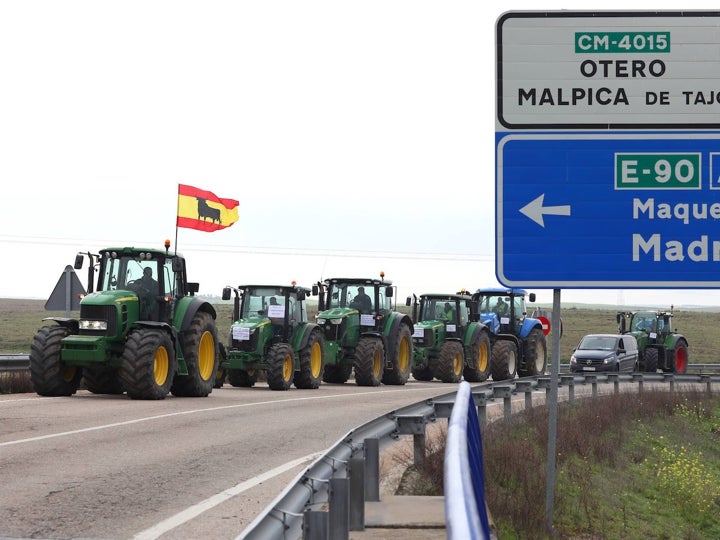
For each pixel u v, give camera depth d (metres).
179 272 30.86
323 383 45.50
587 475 21.59
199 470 15.43
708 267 12.94
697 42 12.89
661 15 12.90
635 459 26.62
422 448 16.12
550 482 14.91
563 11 12.93
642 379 42.50
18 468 15.09
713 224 12.93
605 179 12.98
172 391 31.30
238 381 39.41
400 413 15.21
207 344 31.84
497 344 48.88
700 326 150.88
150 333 28.14
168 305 29.72
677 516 21.77
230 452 17.50
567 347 98.94
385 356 43.56
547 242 13.00
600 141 12.96
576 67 12.93
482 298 52.41
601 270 12.98
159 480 14.42
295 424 22.41
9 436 18.73
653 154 12.95
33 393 31.11
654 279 12.98
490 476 17.30
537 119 12.96
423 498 13.42
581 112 12.94
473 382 49.50
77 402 26.55
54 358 28.22
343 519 9.45
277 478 14.82
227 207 49.50
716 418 38.44
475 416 13.77
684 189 12.95
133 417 22.69
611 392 41.12
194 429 20.84
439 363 46.84
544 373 52.50
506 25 12.99
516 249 13.02
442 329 49.06
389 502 13.09
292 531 8.16
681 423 35.88
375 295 44.22
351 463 11.52
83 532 10.98
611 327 137.00
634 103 12.94
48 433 19.30
